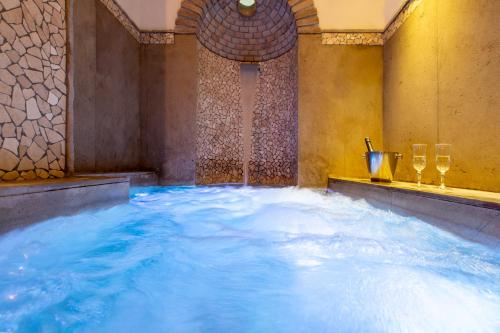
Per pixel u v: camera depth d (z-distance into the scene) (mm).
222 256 1416
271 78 4988
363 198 2725
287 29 4652
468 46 2381
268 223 2092
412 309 918
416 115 3232
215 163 4852
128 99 3939
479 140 2242
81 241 1657
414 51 3291
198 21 4305
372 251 1412
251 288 1101
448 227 1550
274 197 3436
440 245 1498
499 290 1008
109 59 3471
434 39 2883
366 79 4184
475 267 1192
